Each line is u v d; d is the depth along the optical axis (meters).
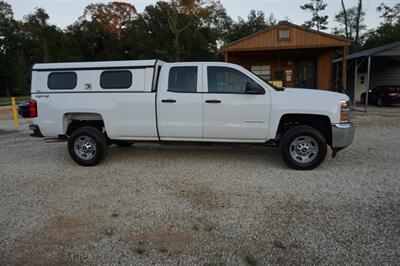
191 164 5.56
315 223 3.18
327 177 4.64
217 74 5.17
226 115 5.08
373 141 7.34
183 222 3.28
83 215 3.50
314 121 5.13
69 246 2.85
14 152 6.91
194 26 38.56
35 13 59.88
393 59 18.73
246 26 40.56
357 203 3.65
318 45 13.41
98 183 4.62
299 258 2.59
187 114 5.19
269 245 2.79
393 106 17.36
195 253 2.70
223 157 6.04
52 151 6.99
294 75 15.96
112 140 5.81
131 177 4.88
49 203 3.87
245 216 3.38
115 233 3.07
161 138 5.40
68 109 5.46
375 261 2.51
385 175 4.68
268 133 5.03
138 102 5.29
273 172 4.97
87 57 51.53
